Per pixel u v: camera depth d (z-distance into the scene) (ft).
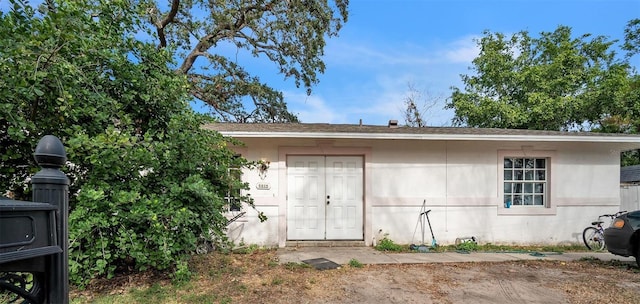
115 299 13.52
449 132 27.37
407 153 26.66
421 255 22.63
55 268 4.72
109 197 13.96
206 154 16.44
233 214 25.03
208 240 16.93
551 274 18.26
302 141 25.81
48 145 4.78
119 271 16.37
